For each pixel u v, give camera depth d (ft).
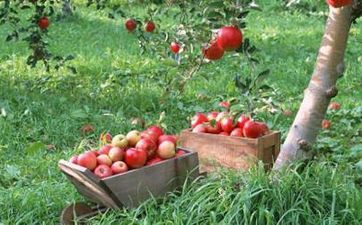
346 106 21.59
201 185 13.71
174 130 19.43
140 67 26.89
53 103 21.02
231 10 11.91
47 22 20.30
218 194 13.19
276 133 15.02
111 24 39.65
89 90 22.90
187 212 13.01
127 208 13.28
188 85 23.30
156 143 13.82
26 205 14.08
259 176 13.17
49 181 15.38
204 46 13.15
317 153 16.87
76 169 13.01
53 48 31.27
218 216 12.79
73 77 24.35
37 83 23.17
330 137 18.30
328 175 13.97
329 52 13.57
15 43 31.86
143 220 12.96
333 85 13.71
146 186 13.42
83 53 30.27
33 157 16.85
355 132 18.88
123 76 24.53
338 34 13.42
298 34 37.58
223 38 11.97
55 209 14.15
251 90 13.32
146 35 18.35
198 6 14.03
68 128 19.04
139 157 13.34
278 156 14.11
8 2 20.21
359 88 24.04
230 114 15.14
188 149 14.24
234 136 14.78
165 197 13.62
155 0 16.61
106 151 13.52
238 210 12.60
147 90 22.74
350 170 15.64
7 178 15.72
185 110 20.90
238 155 14.67
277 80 25.45
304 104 13.93
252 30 38.17
